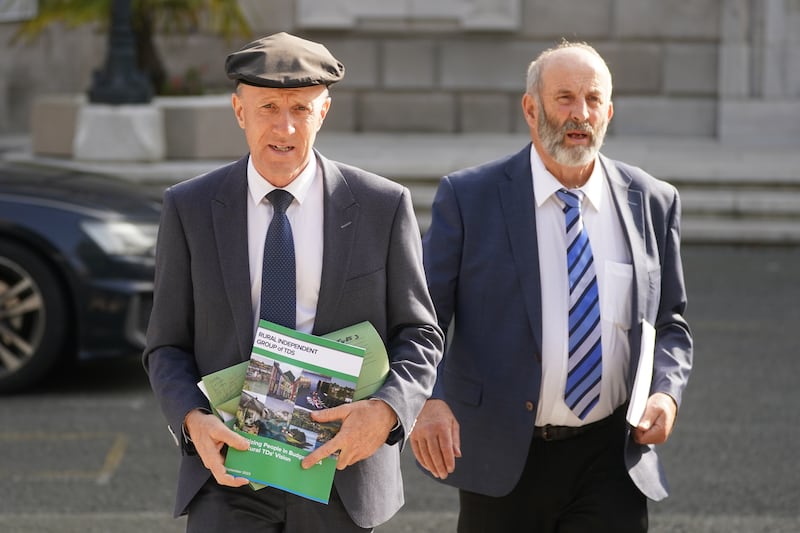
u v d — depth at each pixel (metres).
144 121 15.73
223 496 3.43
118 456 6.67
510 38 19.83
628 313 3.87
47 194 7.83
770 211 14.39
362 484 3.41
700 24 19.39
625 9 19.52
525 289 3.87
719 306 10.48
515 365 3.87
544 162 3.93
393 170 15.58
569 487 3.91
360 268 3.41
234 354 3.41
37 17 16.47
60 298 7.68
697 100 19.58
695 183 15.24
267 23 19.92
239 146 16.39
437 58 19.91
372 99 20.06
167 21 17.27
